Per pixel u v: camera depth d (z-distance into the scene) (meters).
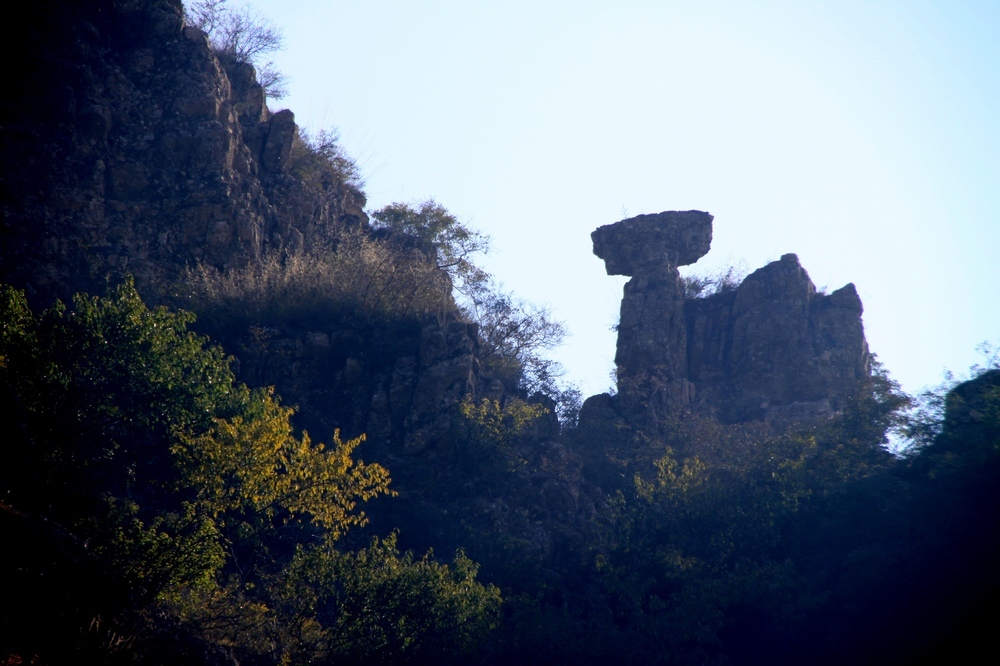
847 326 135.75
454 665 68.62
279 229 116.62
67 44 108.69
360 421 96.88
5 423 53.78
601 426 118.56
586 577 84.19
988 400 76.88
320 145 139.62
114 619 48.75
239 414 64.31
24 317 60.88
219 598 58.72
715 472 89.25
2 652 42.22
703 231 142.75
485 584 77.94
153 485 70.88
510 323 124.06
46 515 53.38
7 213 95.81
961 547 70.56
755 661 73.50
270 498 60.66
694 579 75.44
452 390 98.75
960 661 66.25
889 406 90.44
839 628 70.50
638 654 70.69
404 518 85.06
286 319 104.00
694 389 132.00
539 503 93.94
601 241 143.50
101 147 105.81
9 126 101.25
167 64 115.81
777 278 138.00
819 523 78.62
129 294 65.19
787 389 131.25
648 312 134.88
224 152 112.06
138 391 62.53
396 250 127.31
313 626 61.19
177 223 106.06
